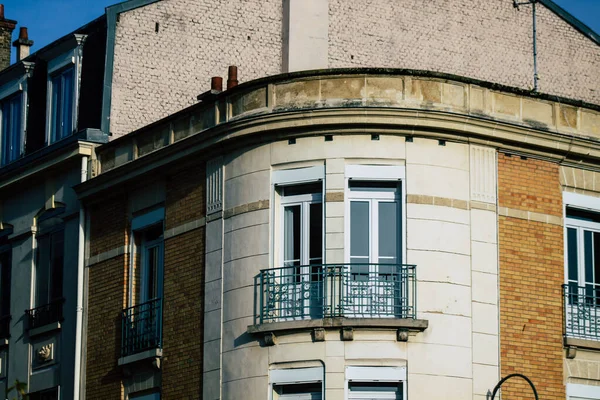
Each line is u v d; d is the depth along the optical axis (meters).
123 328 37.03
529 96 34.94
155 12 40.91
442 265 32.97
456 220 33.34
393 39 42.94
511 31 44.25
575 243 35.38
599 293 35.38
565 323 34.28
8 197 43.00
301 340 32.56
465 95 33.94
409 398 32.12
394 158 33.16
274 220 33.62
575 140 35.06
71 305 39.34
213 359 34.06
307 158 33.38
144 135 37.66
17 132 43.22
